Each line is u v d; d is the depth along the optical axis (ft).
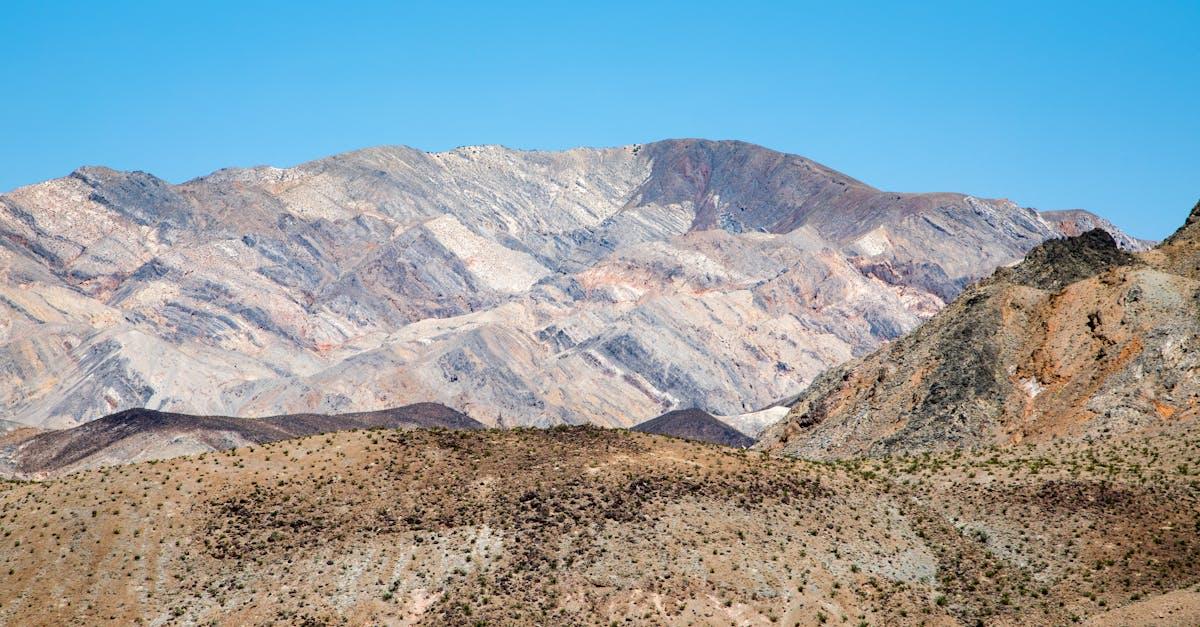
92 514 384.06
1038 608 351.67
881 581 364.99
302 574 363.97
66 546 374.43
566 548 366.43
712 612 346.54
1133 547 368.89
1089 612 345.10
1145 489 395.75
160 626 351.67
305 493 392.47
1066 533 380.99
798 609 349.00
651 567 359.05
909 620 349.00
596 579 355.97
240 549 372.99
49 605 357.82
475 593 353.51
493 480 394.73
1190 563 358.43
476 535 372.58
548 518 376.89
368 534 376.07
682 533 370.53
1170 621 324.80
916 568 373.20
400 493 391.45
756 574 358.64
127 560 370.32
